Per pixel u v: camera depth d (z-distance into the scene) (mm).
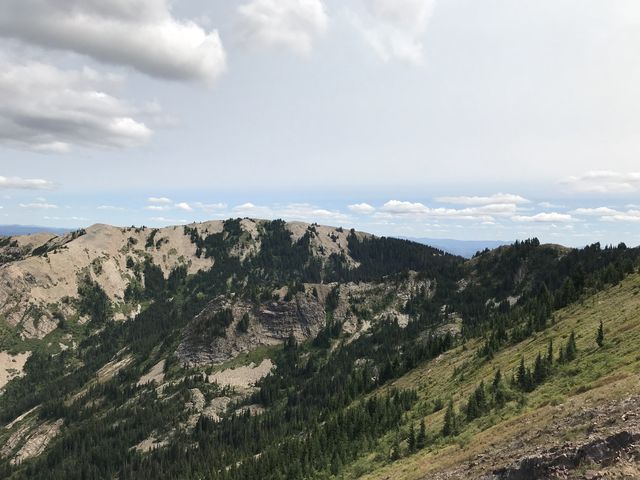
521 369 84688
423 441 84062
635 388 45375
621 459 33312
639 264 140250
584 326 105812
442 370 150375
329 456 115500
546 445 42250
